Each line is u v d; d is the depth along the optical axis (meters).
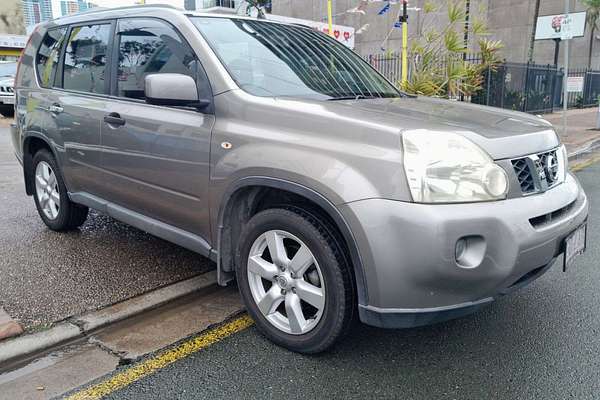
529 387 2.66
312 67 3.71
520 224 2.52
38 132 4.75
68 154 4.41
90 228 5.09
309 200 2.88
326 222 2.72
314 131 2.76
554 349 3.01
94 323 3.23
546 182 2.85
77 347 3.05
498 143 2.64
